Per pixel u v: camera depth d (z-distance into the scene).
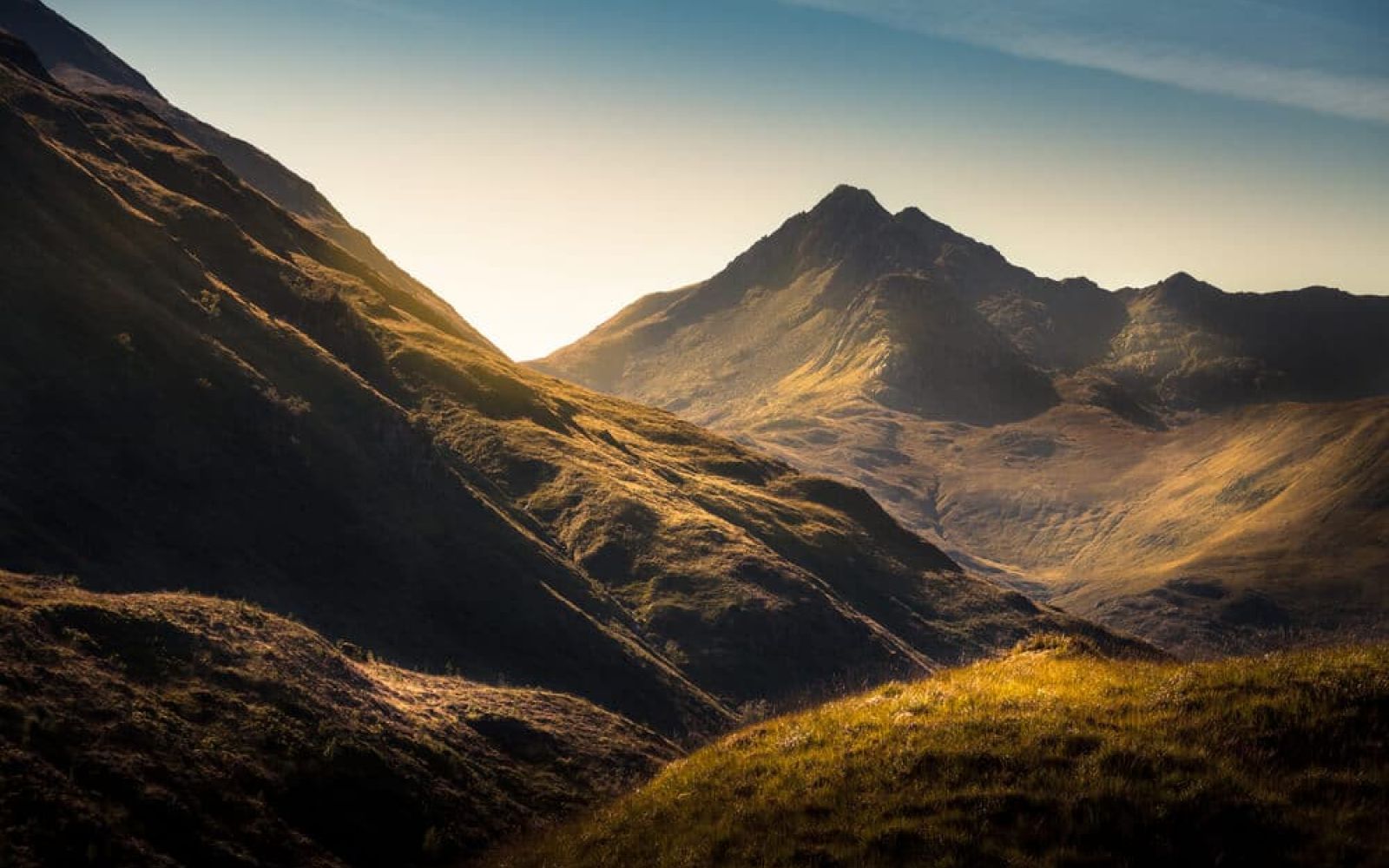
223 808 43.69
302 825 46.59
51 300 127.69
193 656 56.94
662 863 22.42
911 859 19.41
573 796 72.12
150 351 132.88
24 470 105.38
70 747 41.12
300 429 143.12
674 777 27.98
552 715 95.56
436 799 55.81
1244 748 20.98
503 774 70.12
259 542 121.94
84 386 120.94
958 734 23.88
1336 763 20.09
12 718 40.78
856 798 22.25
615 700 134.62
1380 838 17.61
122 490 112.81
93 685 47.41
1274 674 23.61
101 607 56.59
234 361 143.25
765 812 22.83
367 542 134.50
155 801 40.66
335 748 54.00
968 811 20.55
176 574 106.94
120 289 137.62
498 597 141.25
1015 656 32.59
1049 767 21.47
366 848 48.03
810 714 29.44
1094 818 19.36
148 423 123.62
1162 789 19.81
